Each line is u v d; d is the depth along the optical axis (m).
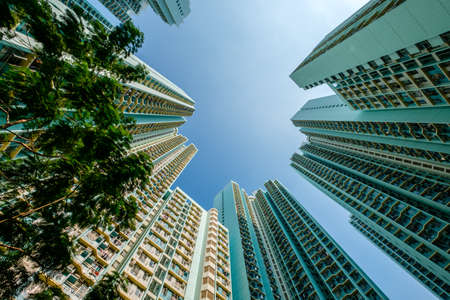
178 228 44.62
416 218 56.28
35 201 8.63
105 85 9.70
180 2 95.62
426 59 33.88
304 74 63.34
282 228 93.44
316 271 66.12
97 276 21.92
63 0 55.25
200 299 30.22
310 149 129.88
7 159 8.02
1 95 7.56
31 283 8.35
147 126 62.56
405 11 30.38
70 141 8.22
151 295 25.00
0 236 7.77
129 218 10.80
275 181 147.88
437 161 53.50
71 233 23.19
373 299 49.53
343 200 84.25
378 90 48.34
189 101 108.44
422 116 44.88
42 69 8.50
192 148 135.12
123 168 9.58
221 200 138.00
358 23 45.75
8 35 8.77
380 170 76.81
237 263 59.88
